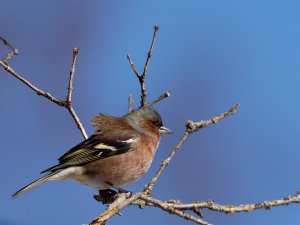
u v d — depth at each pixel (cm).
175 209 800
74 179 1091
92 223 724
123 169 1112
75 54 1040
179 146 927
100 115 1205
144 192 838
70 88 1075
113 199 1085
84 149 1086
